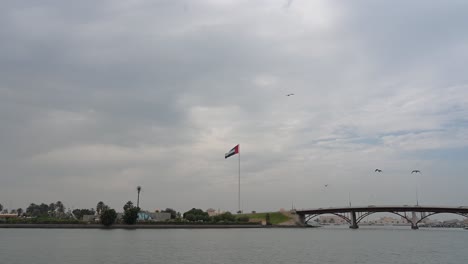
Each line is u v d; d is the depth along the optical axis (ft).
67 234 459.73
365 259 236.02
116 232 526.57
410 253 279.49
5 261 204.13
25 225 639.76
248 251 276.00
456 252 290.97
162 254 244.22
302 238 469.16
